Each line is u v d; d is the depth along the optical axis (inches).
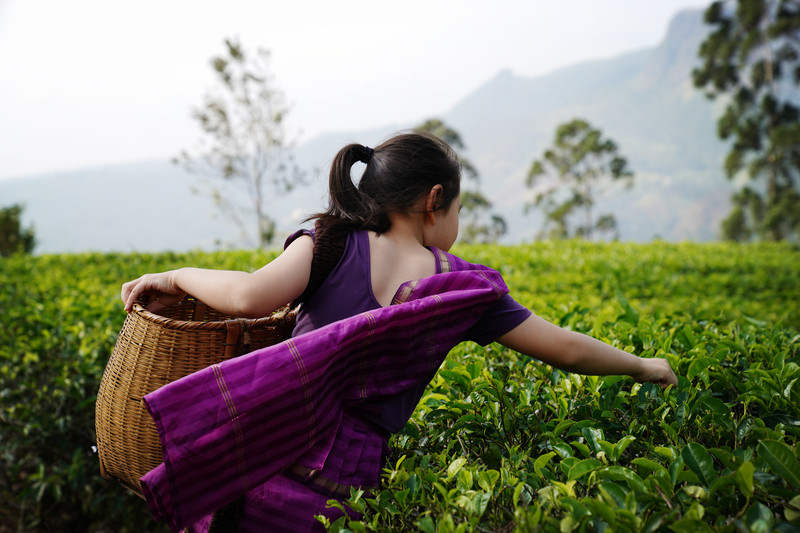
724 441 63.4
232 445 52.4
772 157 1162.6
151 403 50.6
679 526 42.3
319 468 56.4
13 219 664.4
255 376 53.1
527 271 271.9
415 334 59.5
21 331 155.4
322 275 63.5
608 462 57.6
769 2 1155.9
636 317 105.0
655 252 381.4
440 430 70.7
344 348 56.3
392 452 69.7
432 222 68.8
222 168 846.5
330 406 57.2
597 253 375.9
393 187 66.5
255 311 60.5
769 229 1123.3
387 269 64.6
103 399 64.8
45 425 139.3
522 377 82.5
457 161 69.9
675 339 90.9
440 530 46.2
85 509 141.9
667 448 52.2
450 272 63.1
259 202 863.7
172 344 61.1
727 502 48.3
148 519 146.1
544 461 54.0
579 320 107.4
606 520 44.1
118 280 246.5
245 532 57.0
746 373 74.7
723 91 1217.4
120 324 141.3
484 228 1531.7
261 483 54.3
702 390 69.4
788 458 48.1
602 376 71.3
